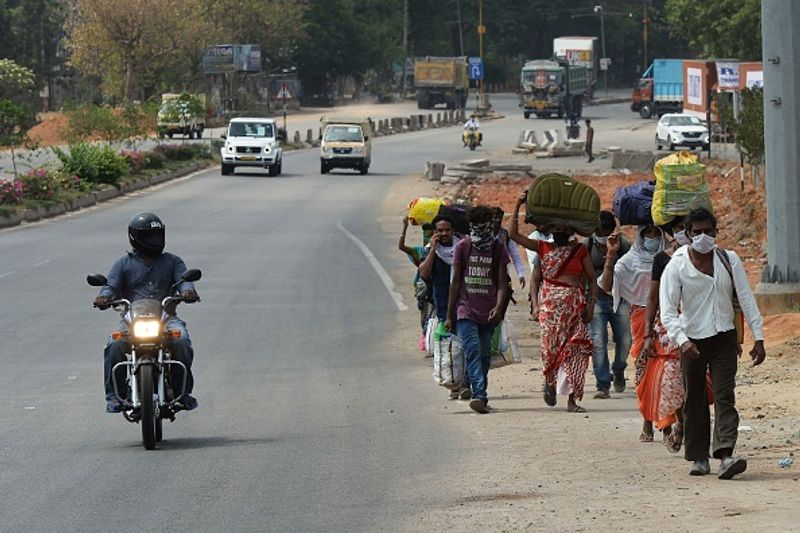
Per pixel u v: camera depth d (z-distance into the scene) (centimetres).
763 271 5428
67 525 2231
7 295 6262
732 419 2516
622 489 2442
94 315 5678
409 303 6209
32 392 3956
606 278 3397
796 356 4328
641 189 3291
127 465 2786
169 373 3025
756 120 10369
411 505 2359
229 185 14675
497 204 12100
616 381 3925
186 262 7775
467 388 3788
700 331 2516
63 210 11488
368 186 14500
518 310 6078
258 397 3878
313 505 2373
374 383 4172
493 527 2155
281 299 6297
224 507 2362
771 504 2228
